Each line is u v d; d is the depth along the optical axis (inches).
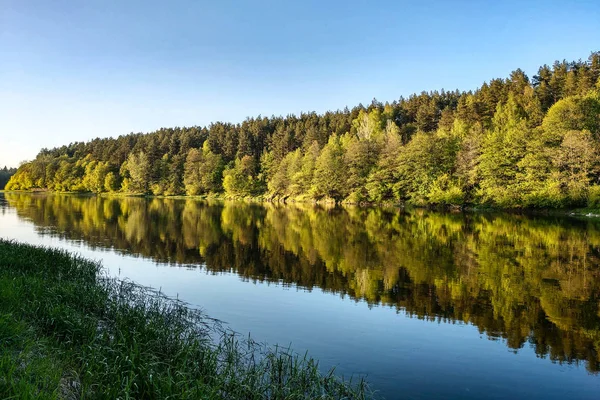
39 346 274.8
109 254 818.2
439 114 3870.6
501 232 1214.3
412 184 2588.6
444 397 270.5
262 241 1022.4
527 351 355.3
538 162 1936.5
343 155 3070.9
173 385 233.0
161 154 4547.2
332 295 532.7
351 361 324.2
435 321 431.8
